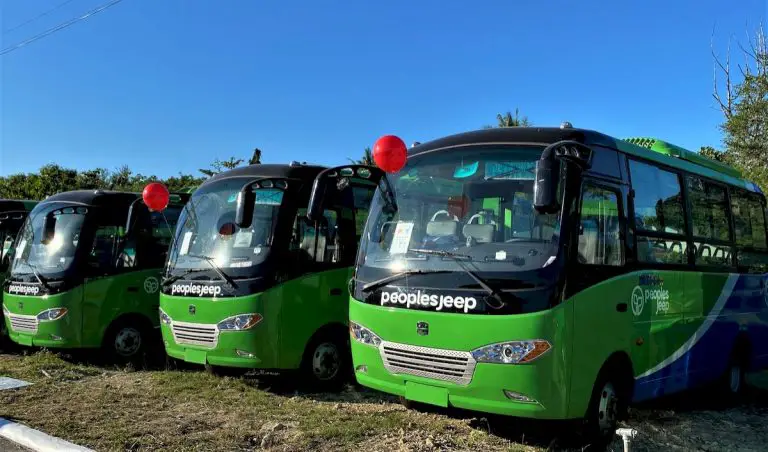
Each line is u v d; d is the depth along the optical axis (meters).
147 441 6.08
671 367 6.88
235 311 7.81
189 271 8.39
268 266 7.92
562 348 5.21
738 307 8.38
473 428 6.45
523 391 5.16
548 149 5.20
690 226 7.55
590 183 5.83
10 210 12.91
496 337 5.24
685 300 7.22
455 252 5.69
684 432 6.74
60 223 10.45
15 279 10.48
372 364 6.06
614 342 5.87
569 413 5.31
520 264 5.34
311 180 8.62
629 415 7.30
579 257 5.49
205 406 7.39
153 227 11.09
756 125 20.28
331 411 7.11
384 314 5.92
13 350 11.55
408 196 6.39
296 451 5.79
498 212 5.73
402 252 6.07
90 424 6.65
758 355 8.86
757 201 9.52
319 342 8.36
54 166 33.56
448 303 5.49
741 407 8.20
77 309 9.89
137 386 8.48
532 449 5.78
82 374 9.27
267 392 8.12
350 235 8.95
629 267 6.23
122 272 10.47
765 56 21.06
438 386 5.56
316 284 8.36
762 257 9.35
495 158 5.95
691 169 7.84
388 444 5.95
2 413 7.06
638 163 6.75
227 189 8.76
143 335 10.69
